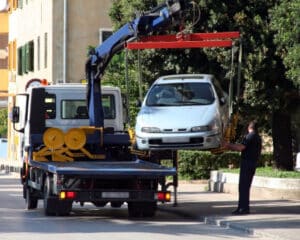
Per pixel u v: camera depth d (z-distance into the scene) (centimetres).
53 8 8988
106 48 4291
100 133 4259
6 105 13475
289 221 3738
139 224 3750
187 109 4153
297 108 5156
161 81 4394
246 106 5066
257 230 3406
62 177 3753
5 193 5719
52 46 8962
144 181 3853
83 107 4528
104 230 3462
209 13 4806
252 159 4019
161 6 3934
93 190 3784
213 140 4028
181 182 6688
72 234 3297
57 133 4219
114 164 4109
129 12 5262
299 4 4044
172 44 3859
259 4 4831
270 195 4972
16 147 11019
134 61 5228
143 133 4072
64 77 8912
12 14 12062
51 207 3972
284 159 5488
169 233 3394
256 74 4781
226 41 3853
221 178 5650
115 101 4619
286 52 4638
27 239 3122
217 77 4934
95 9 9012
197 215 4028
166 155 4384
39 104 4356
